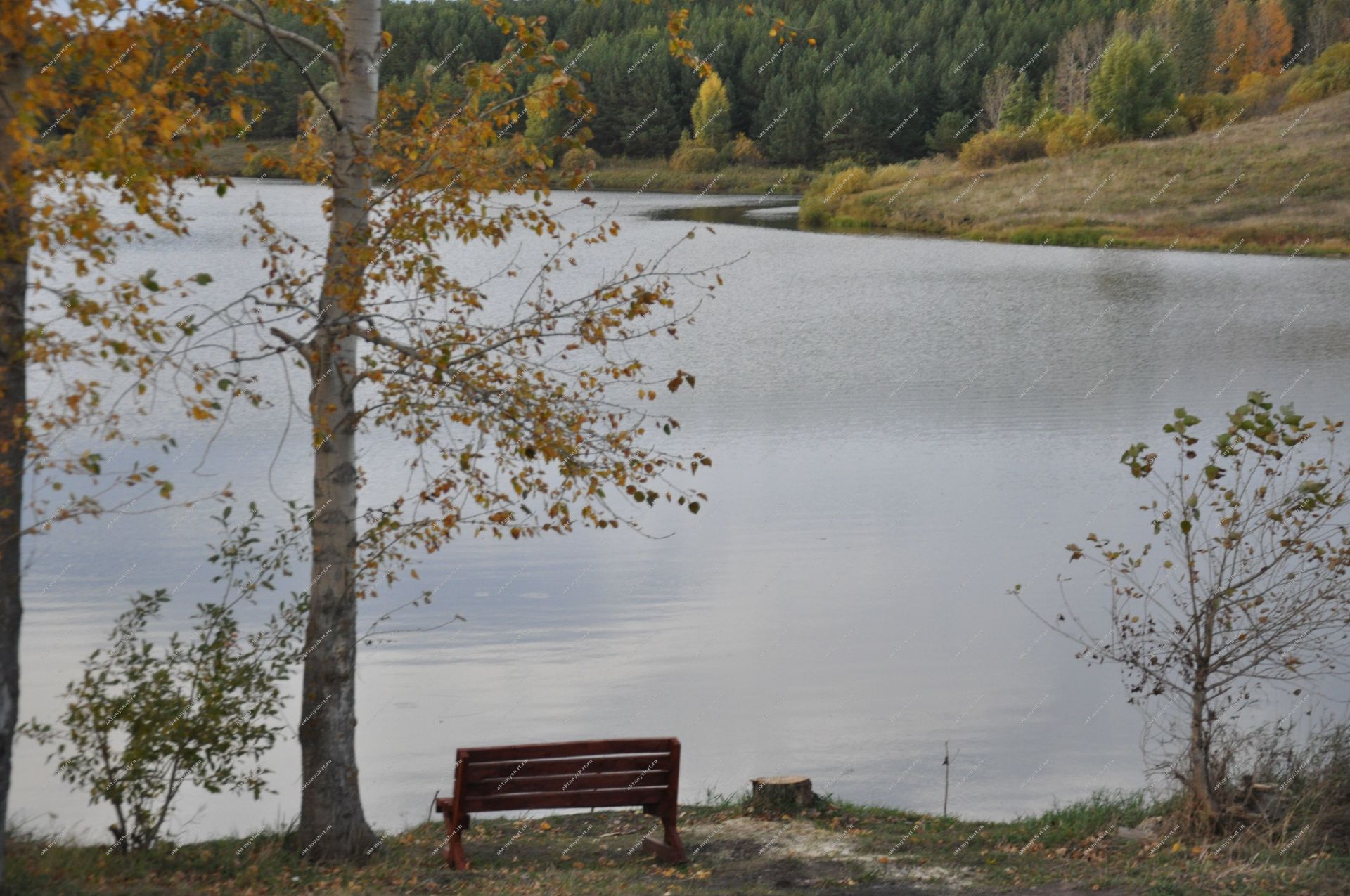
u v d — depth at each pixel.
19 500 7.03
